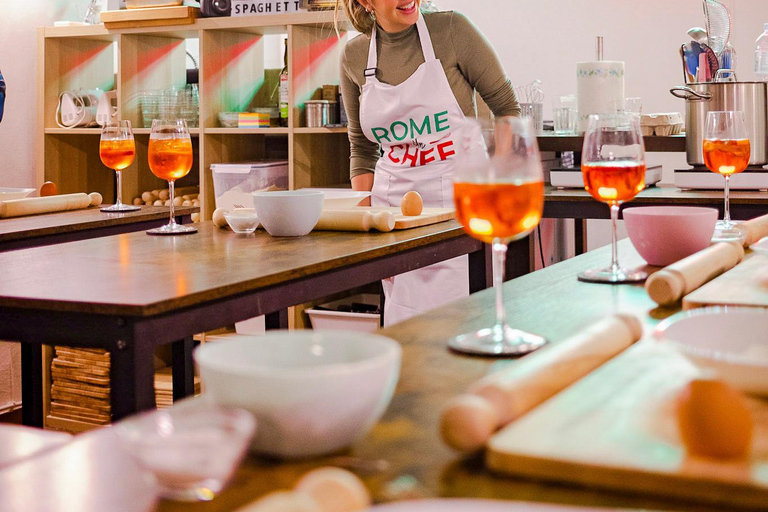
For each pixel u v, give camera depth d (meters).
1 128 3.71
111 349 1.12
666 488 0.47
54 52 3.86
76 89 3.97
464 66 2.63
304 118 3.49
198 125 3.71
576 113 3.15
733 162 1.71
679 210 1.33
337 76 3.76
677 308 0.99
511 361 0.79
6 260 1.50
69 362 3.32
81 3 4.11
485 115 2.98
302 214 1.74
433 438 0.59
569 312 0.99
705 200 2.46
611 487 0.49
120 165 2.41
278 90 3.89
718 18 2.73
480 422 0.52
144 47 3.80
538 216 0.86
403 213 1.92
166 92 3.74
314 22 3.31
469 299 1.09
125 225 2.23
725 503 0.46
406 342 0.87
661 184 3.07
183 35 3.79
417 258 1.75
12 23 3.74
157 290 1.18
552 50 4.05
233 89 3.73
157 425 0.52
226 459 0.49
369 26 2.69
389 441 0.58
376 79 2.68
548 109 4.10
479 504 0.42
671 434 0.53
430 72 2.61
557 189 2.90
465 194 0.85
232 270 1.35
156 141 1.92
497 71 2.63
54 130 3.81
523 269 2.94
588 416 0.56
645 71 3.90
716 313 0.75
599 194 1.22
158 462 0.48
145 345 1.12
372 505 0.48
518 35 4.11
